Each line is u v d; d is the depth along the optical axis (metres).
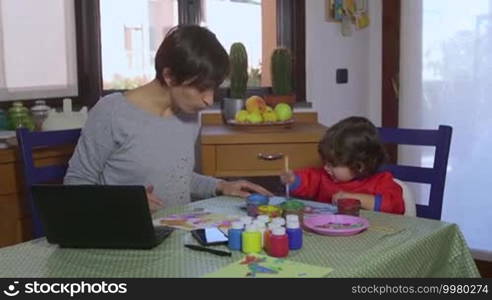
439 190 1.94
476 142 3.21
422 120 3.37
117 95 1.70
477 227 3.25
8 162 2.19
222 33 3.13
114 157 1.68
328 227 1.43
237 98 2.84
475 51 3.17
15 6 2.51
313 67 3.29
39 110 2.50
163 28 2.98
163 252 1.28
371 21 3.57
